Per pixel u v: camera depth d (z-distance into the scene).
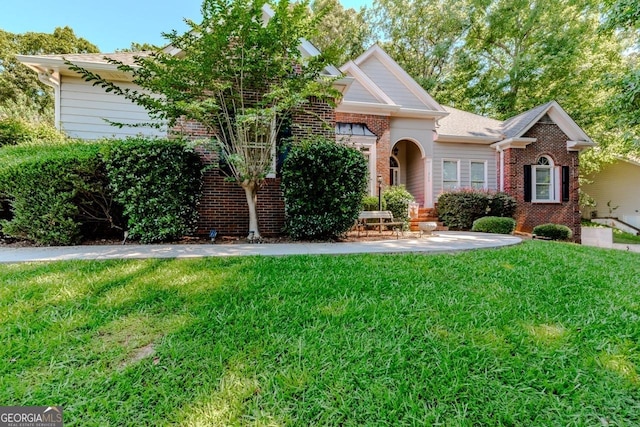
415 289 3.33
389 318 2.64
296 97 6.01
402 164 15.29
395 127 12.45
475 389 1.83
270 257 4.75
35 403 1.71
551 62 16.45
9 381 1.85
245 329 2.44
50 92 24.20
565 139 13.08
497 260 4.73
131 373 1.94
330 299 3.03
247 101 7.24
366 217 8.33
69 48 25.39
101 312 2.70
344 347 2.22
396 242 6.87
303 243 6.63
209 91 6.91
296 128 7.96
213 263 4.29
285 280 3.55
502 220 10.56
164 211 6.35
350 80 8.45
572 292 3.38
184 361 2.05
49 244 6.01
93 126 8.56
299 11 6.09
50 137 7.94
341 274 3.82
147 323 2.53
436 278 3.74
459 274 3.92
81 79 8.50
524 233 12.32
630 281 3.85
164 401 1.72
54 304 2.85
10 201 5.89
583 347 2.27
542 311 2.86
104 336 2.35
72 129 8.45
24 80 23.59
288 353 2.14
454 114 15.65
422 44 21.47
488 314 2.76
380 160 11.75
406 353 2.16
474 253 5.26
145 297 3.00
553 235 11.11
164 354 2.12
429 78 21.45
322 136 7.54
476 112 21.28
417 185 14.13
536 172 13.04
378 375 1.94
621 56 15.59
